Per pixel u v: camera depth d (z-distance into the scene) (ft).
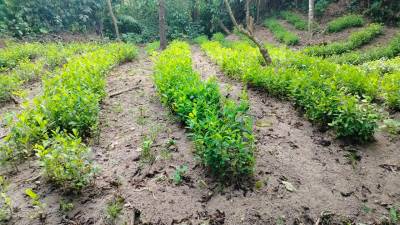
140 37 80.48
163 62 30.30
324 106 18.22
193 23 88.79
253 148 14.53
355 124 16.51
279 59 33.81
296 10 82.28
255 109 22.04
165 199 12.96
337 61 41.68
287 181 14.14
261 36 72.08
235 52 36.22
